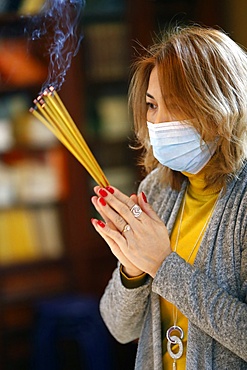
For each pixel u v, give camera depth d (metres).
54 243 4.37
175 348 1.88
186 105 1.72
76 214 4.33
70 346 4.09
